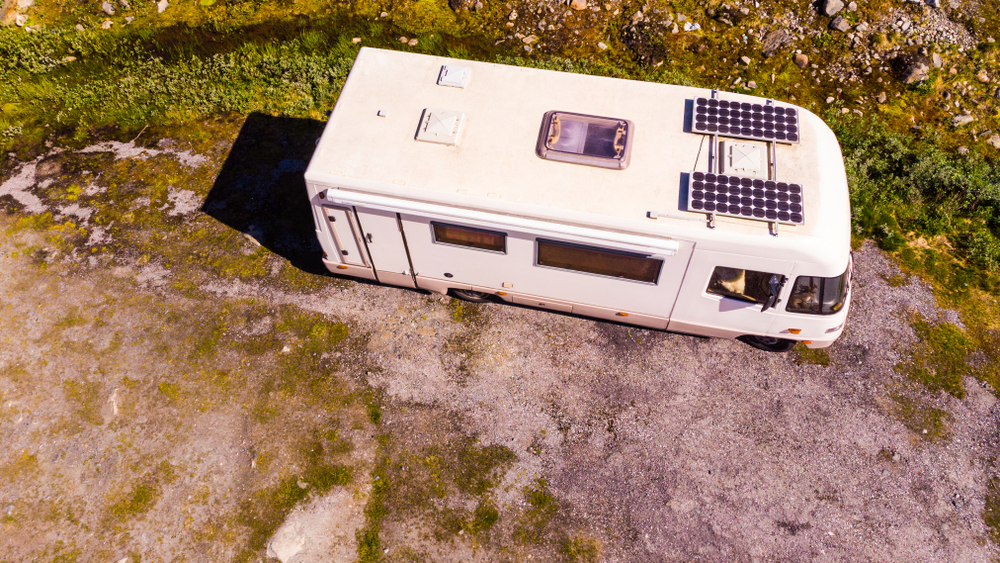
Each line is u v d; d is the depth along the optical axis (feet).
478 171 21.30
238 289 27.09
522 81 23.70
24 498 21.71
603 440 23.38
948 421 23.72
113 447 22.84
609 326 26.45
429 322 26.37
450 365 25.14
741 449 23.18
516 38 36.45
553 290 24.22
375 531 21.31
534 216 20.53
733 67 34.88
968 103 33.19
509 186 20.94
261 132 32.32
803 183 20.72
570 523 21.58
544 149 21.48
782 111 22.25
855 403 24.22
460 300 27.09
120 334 25.63
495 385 24.66
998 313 26.50
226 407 23.85
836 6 35.78
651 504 21.97
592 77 23.85
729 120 21.94
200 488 22.00
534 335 26.11
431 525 21.47
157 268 27.63
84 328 25.75
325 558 20.77
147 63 34.94
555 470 22.66
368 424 23.56
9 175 30.40
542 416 23.91
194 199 29.89
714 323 23.67
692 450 23.16
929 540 21.24
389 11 37.81
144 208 29.50
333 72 34.19
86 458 22.58
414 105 23.02
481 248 22.82
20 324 25.79
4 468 22.31
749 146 21.42
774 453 23.08
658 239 20.13
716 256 20.36
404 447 23.07
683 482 22.43
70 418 23.47
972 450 23.04
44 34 36.11
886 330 26.03
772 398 24.39
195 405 23.86
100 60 35.32
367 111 22.86
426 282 25.64
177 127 32.48
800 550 21.12
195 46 36.32
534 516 21.68
